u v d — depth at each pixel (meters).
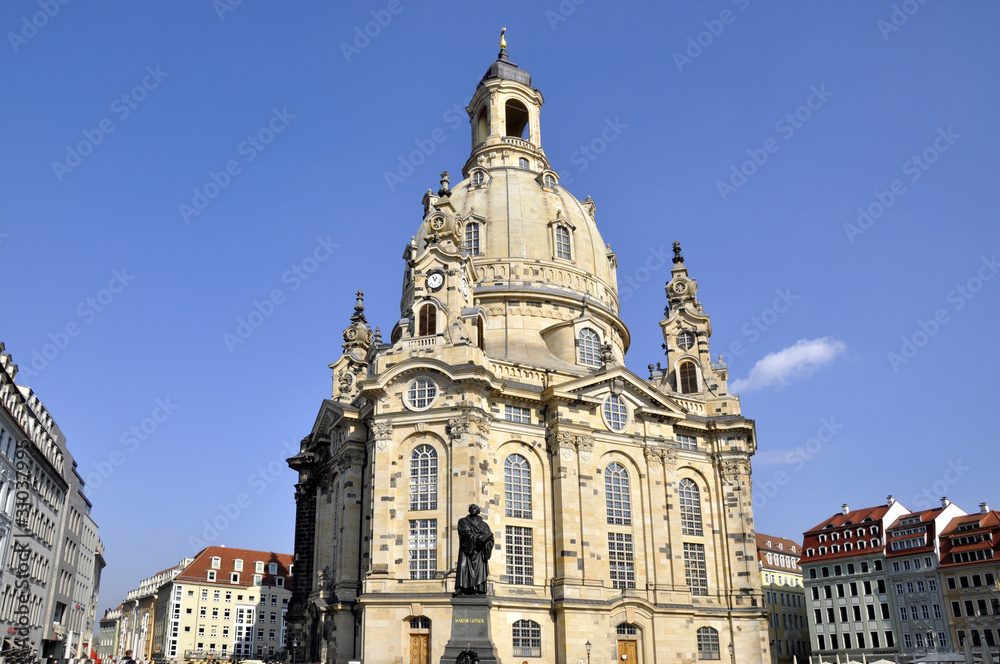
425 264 78.25
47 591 91.50
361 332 101.25
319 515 88.00
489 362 74.94
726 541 80.81
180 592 135.00
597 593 70.44
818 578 133.25
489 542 49.12
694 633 74.50
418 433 70.75
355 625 72.69
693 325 93.00
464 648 46.53
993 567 112.50
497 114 108.50
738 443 83.56
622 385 78.75
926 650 117.56
